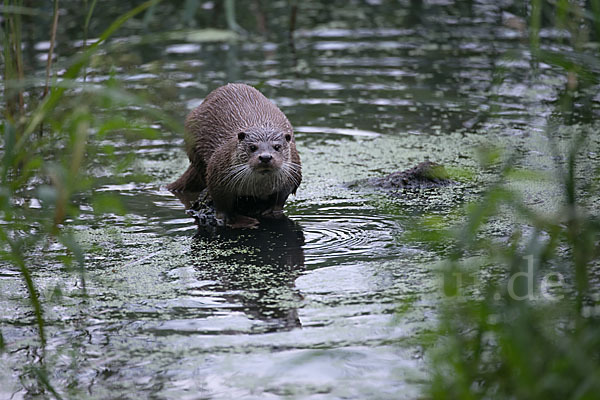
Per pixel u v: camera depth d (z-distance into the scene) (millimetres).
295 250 9672
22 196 11242
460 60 18016
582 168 11891
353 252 9508
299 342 7336
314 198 11625
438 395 5898
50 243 9859
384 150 13461
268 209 11258
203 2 22859
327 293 8375
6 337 7598
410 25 20953
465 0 22953
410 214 10695
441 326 7082
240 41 19844
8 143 7391
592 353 6258
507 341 5961
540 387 5547
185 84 16391
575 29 8422
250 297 8359
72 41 18703
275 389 6578
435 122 14688
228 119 12000
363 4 23203
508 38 19359
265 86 16641
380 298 8188
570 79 9273
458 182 11945
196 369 6938
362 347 7199
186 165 13188
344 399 6402
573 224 7145
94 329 7727
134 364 7066
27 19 20281
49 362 7137
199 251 9734
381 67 17828
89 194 11766
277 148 10844
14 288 8641
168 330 7668
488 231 9773
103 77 13570
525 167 12102
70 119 7840
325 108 15555
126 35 19391
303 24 21344
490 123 14383
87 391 6656
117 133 13531
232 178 10797
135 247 9875
